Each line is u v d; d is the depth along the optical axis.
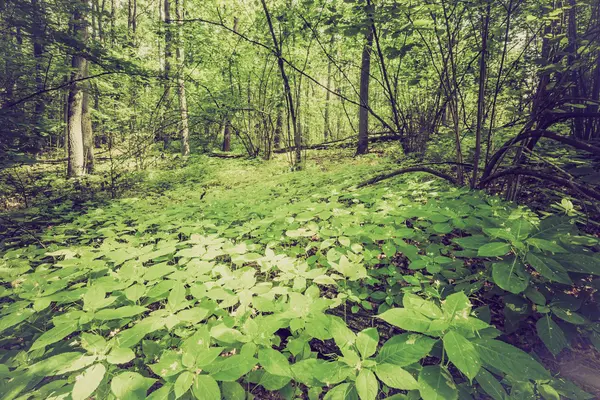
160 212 4.57
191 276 1.87
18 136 4.70
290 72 10.33
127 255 2.15
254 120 12.15
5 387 1.17
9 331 1.75
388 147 9.07
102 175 8.42
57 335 1.37
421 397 1.24
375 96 11.41
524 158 3.81
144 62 11.34
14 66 6.43
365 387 1.15
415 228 2.79
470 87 5.98
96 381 1.13
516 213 2.37
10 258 2.68
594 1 2.96
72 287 1.97
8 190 6.30
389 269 2.29
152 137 10.21
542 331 1.52
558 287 1.78
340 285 2.33
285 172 8.23
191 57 12.25
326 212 2.91
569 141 2.91
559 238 1.85
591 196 2.56
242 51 11.62
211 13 11.77
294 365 1.33
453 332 1.26
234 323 1.53
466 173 4.60
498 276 1.64
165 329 1.81
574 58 3.35
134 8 19.47
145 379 1.20
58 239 3.31
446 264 2.24
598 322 1.57
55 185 7.68
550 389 1.27
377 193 3.64
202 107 11.52
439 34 3.96
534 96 3.71
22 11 4.46
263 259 2.00
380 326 2.18
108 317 1.45
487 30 3.50
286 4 8.19
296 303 1.59
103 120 12.51
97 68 9.48
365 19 4.65
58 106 10.06
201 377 1.17
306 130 15.56
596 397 1.48
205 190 6.59
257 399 1.64
